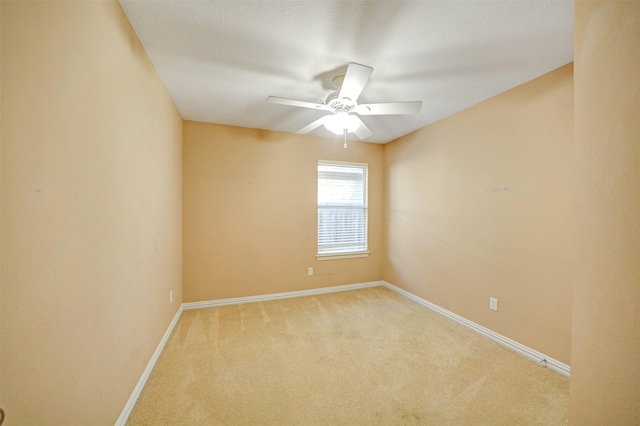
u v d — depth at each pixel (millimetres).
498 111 2312
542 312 1982
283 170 3445
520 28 1487
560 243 1880
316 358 2053
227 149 3172
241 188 3242
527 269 2086
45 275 829
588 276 737
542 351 1981
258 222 3326
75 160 971
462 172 2678
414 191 3375
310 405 1558
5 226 687
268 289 3381
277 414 1487
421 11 1361
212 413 1487
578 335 777
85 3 1026
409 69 1915
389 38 1575
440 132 2955
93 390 1110
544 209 1974
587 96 748
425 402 1586
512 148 2195
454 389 1702
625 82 630
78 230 996
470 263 2586
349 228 3881
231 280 3211
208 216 3104
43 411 824
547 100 1955
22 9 731
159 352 2066
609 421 660
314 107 2004
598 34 713
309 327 2596
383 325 2650
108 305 1237
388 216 3910
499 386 1730
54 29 856
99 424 1160
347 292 3725
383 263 3998
